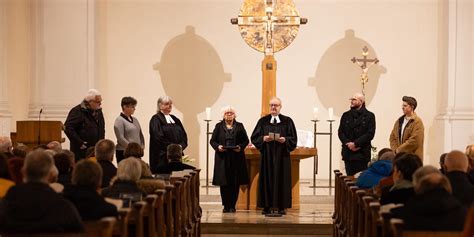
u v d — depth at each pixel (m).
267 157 11.25
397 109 15.23
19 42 13.77
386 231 5.70
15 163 6.91
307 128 15.34
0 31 13.19
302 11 15.33
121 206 6.16
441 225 5.32
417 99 15.20
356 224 8.03
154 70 15.38
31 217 5.12
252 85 15.37
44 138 10.72
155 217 7.15
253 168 11.86
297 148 11.55
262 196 11.27
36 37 13.91
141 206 6.20
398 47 15.23
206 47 15.41
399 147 11.15
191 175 9.58
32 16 13.93
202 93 15.41
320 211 11.79
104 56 15.30
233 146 11.42
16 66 13.71
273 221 10.63
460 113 14.33
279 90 15.34
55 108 13.84
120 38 15.37
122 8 15.37
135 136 10.90
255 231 10.45
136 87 15.37
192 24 15.41
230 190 11.55
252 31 13.11
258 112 15.38
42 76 13.89
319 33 15.32
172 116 11.45
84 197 5.68
